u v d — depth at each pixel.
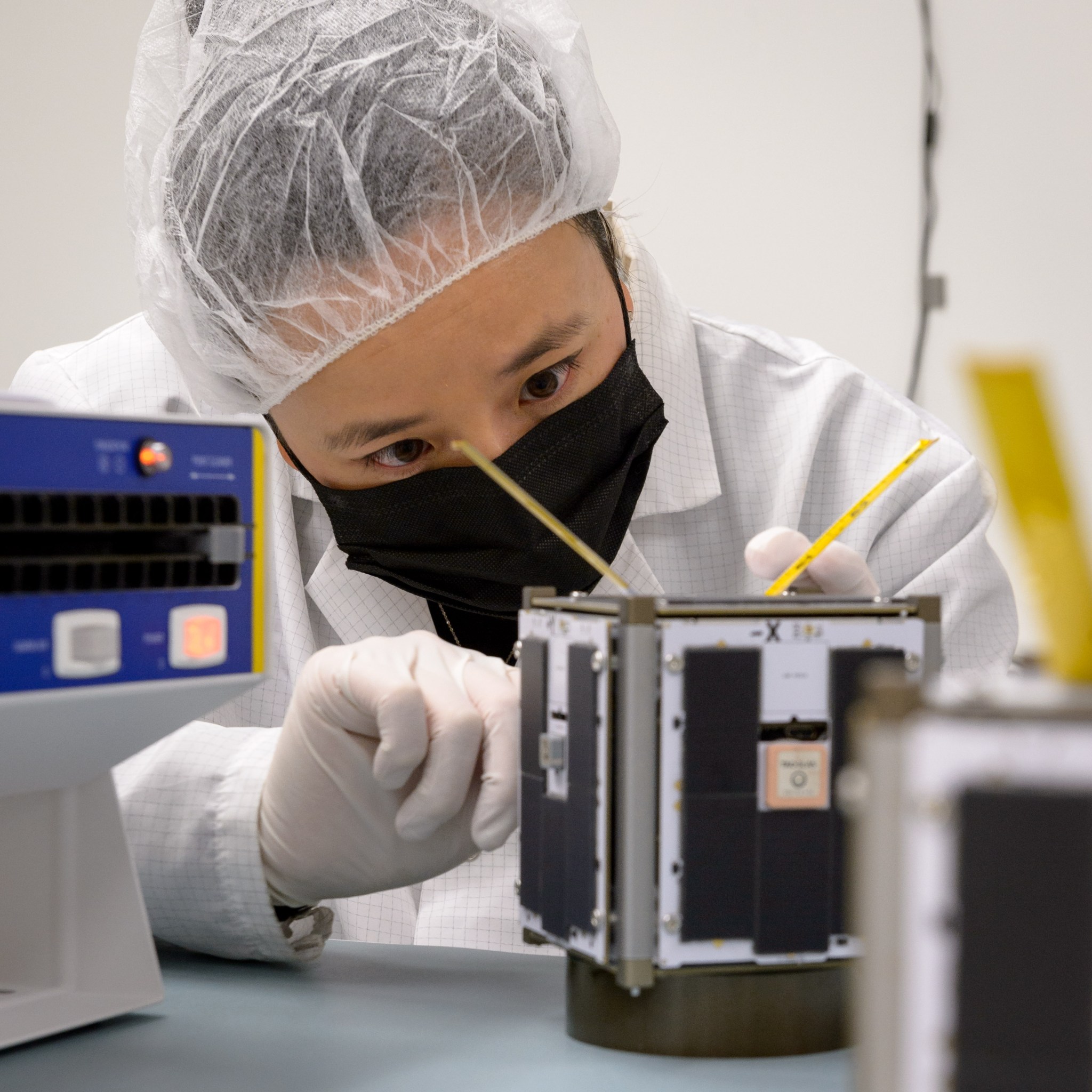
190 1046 0.51
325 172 0.88
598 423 0.97
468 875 1.16
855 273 2.13
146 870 0.71
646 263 1.26
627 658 0.46
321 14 0.93
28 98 2.38
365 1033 0.52
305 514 1.26
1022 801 0.26
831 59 2.11
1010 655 1.26
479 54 0.92
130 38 2.34
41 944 0.58
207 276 0.94
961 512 1.28
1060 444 0.29
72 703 0.46
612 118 1.02
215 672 0.50
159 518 0.48
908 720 0.27
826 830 0.48
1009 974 0.26
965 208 2.08
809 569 0.79
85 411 0.46
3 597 0.44
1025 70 2.05
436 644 0.74
